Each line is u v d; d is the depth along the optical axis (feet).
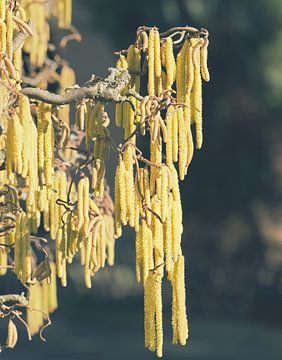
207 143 131.44
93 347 108.99
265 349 107.45
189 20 121.49
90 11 125.08
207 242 135.54
